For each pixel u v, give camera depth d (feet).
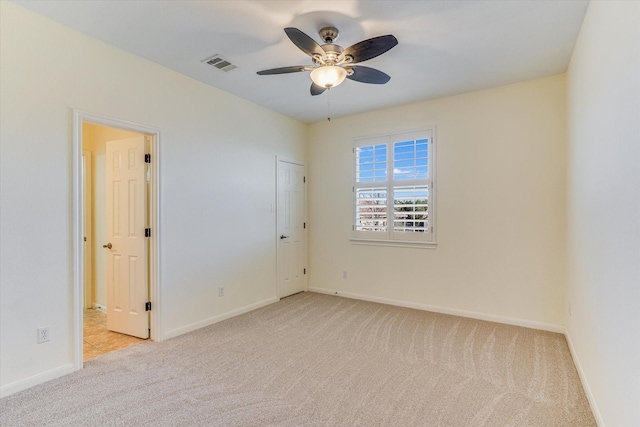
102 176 12.83
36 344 7.31
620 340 4.94
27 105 7.19
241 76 10.73
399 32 8.09
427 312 12.84
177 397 6.85
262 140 13.80
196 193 11.01
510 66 10.01
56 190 7.64
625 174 4.77
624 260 4.80
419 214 13.21
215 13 7.35
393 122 13.94
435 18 7.52
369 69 8.19
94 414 6.25
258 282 13.56
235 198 12.50
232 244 12.36
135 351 9.16
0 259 6.82
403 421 6.10
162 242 9.98
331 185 15.79
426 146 13.15
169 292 10.19
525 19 7.55
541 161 10.96
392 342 9.84
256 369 8.11
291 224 15.53
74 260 7.93
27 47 7.18
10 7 6.94
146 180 9.98
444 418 6.18
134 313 10.24
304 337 10.25
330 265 15.84
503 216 11.60
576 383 7.44
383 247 14.23
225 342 9.83
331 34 7.98
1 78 6.81
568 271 9.78
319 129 16.16
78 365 7.99
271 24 7.79
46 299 7.48
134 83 9.24
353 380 7.59
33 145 7.28
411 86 11.59
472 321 11.76
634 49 4.38
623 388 4.80
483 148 11.96
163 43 8.66
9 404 6.54
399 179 13.82
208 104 11.42
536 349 9.29
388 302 14.06
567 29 7.95
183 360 8.59
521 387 7.27
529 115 11.14
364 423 6.04
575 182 8.72
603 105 5.94
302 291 16.26
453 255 12.59
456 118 12.49
